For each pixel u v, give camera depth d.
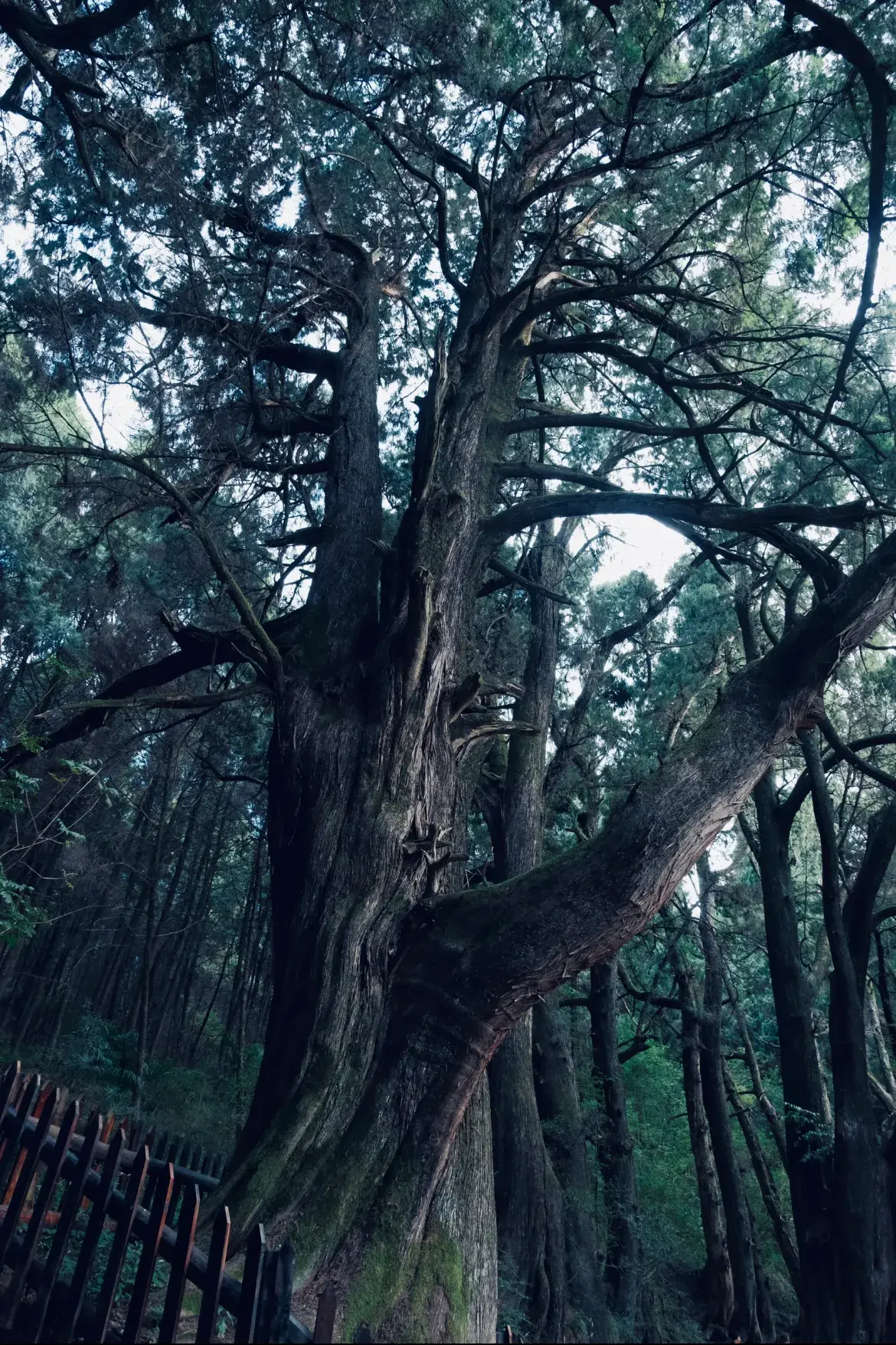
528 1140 11.86
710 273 14.27
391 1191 6.49
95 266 11.66
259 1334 3.77
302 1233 6.16
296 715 9.05
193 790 26.17
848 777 18.05
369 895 7.89
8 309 11.59
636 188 13.00
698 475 16.73
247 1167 6.63
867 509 10.48
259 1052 23.39
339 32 11.59
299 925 7.93
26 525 16.27
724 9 10.71
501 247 13.59
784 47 9.48
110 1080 19.70
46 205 11.84
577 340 13.10
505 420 12.32
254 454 13.34
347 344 13.07
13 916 9.66
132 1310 4.21
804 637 8.54
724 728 8.33
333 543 10.83
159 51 10.27
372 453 11.77
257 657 9.75
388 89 12.62
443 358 10.62
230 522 15.80
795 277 13.36
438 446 10.12
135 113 10.56
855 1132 9.33
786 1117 11.08
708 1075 16.73
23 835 13.62
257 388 13.81
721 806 7.96
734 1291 15.42
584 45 10.48
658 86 11.16
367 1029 7.32
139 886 26.17
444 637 9.44
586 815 18.50
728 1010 23.16
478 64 11.12
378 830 8.20
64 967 24.88
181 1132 17.52
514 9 10.80
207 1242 6.13
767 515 10.59
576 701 18.20
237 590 9.47
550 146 14.51
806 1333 9.12
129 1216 4.54
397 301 16.48
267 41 11.07
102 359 11.59
